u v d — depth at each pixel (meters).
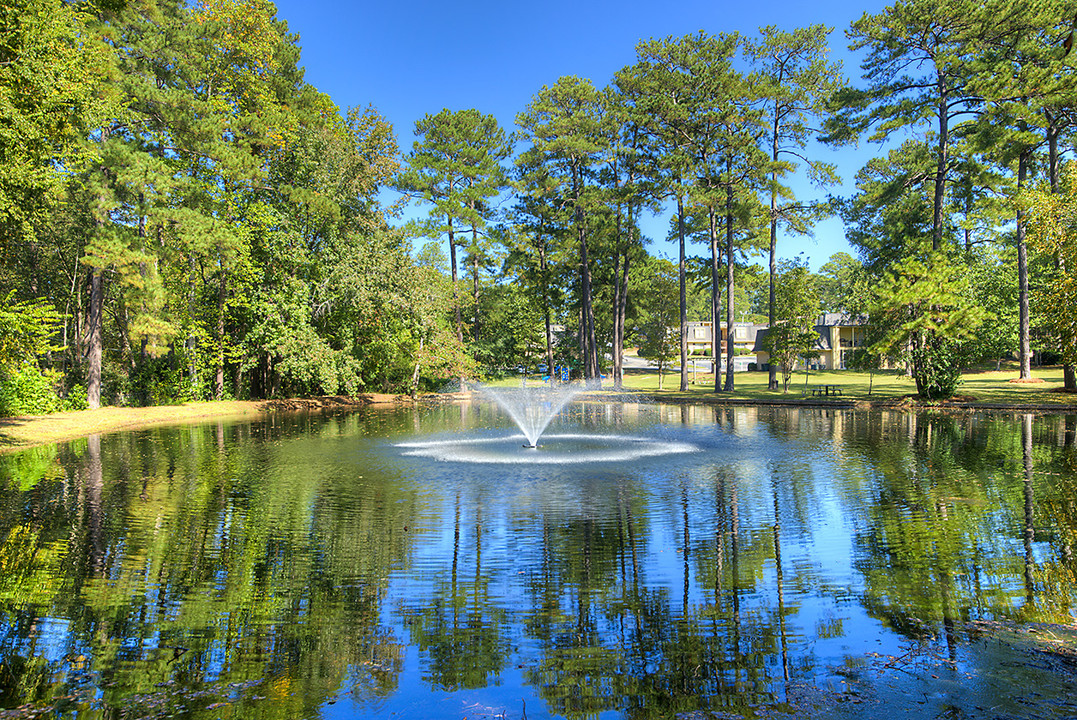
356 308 33.19
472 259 52.94
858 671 4.19
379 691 4.04
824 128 31.59
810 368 62.31
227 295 32.38
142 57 27.94
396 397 39.53
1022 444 15.27
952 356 28.56
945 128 29.36
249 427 22.47
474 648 4.68
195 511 9.13
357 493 10.36
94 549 7.23
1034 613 5.14
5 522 8.50
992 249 43.31
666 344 46.28
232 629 5.05
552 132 42.31
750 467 12.70
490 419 25.66
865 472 11.90
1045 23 26.69
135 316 25.42
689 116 34.69
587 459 13.96
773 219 36.75
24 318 16.27
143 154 24.22
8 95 13.24
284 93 33.38
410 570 6.48
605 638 4.83
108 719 3.67
